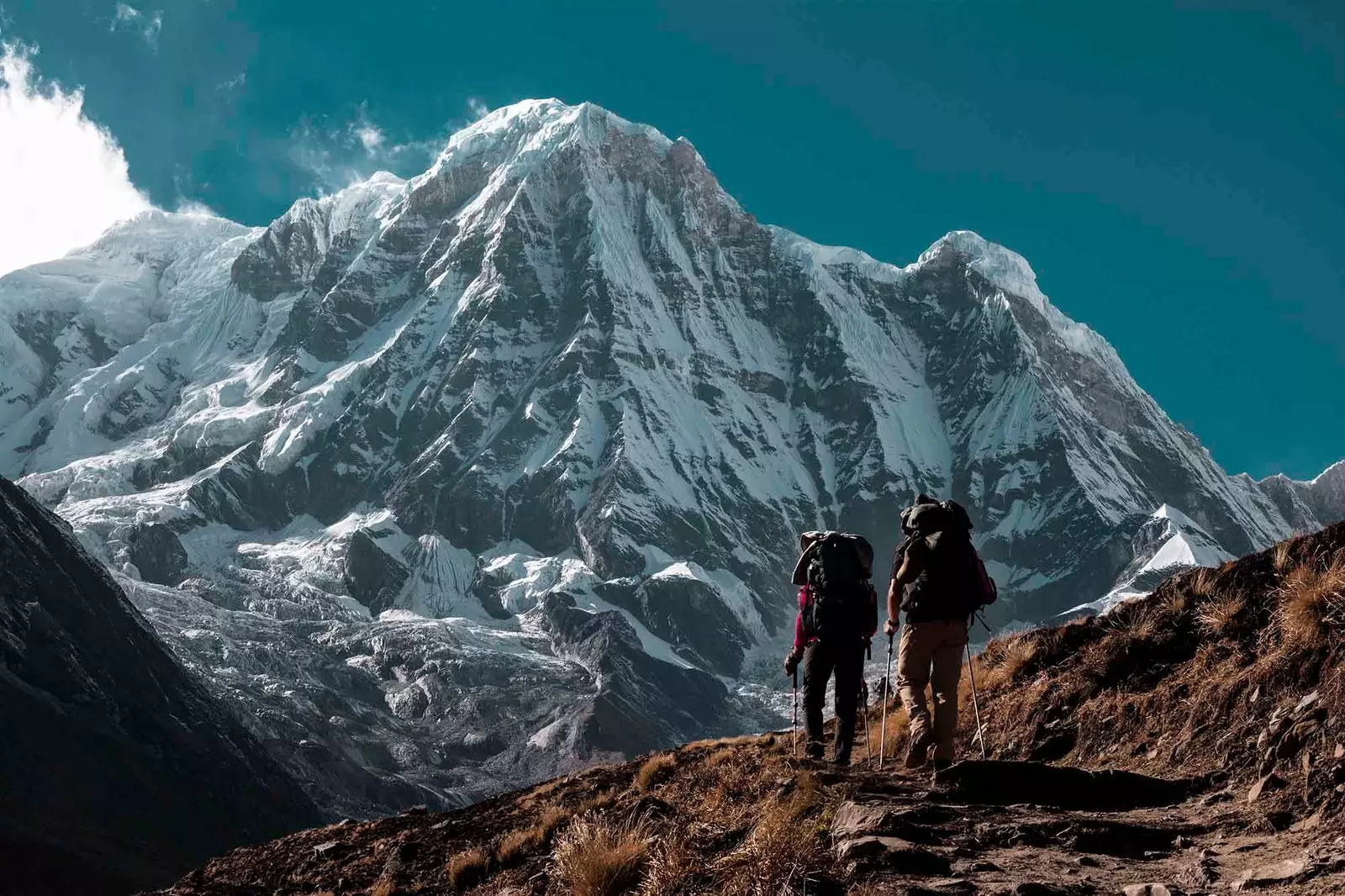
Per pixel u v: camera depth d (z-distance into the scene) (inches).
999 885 222.5
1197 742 327.9
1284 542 380.8
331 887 383.2
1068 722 391.5
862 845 247.3
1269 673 318.0
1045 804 297.1
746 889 244.7
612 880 282.4
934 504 402.3
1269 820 251.1
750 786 351.6
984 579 390.3
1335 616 306.0
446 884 359.9
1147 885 216.5
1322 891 202.2
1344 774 250.1
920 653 384.8
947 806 293.4
